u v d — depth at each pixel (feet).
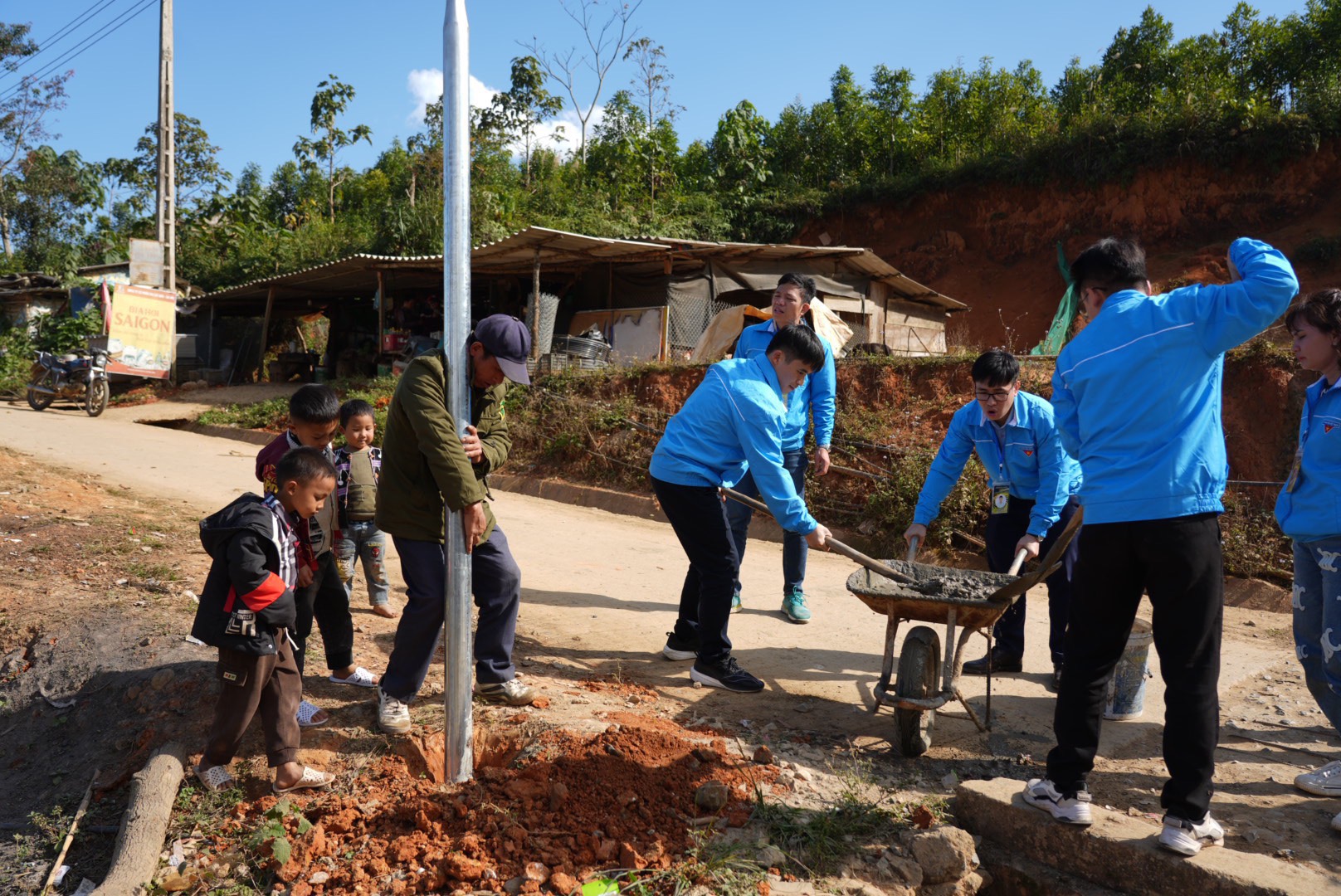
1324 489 11.83
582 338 50.80
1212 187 101.09
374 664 15.74
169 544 21.99
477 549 13.23
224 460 39.32
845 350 52.29
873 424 33.55
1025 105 132.87
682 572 25.04
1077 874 10.27
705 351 49.70
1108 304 10.53
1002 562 16.83
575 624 19.48
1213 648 9.69
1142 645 14.66
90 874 10.87
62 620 16.67
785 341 14.73
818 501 31.73
